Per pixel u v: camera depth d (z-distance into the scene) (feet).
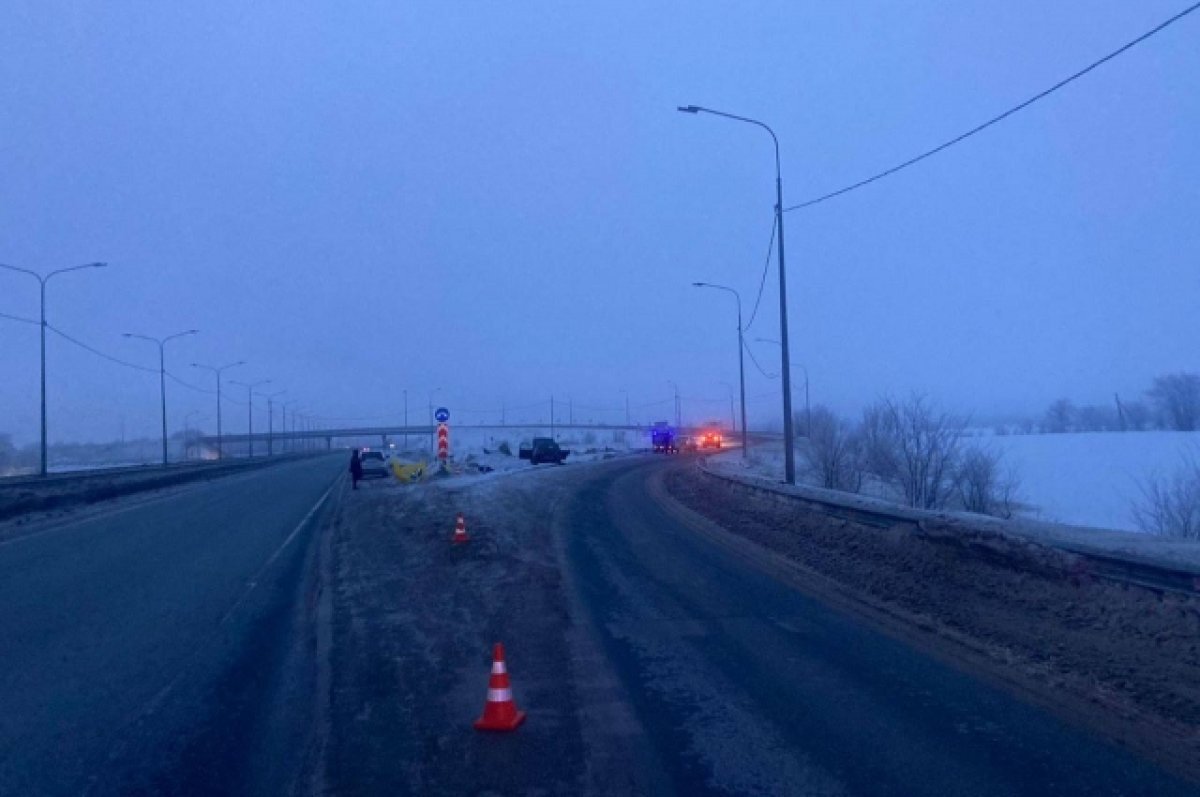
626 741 28.94
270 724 32.94
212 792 26.27
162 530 106.93
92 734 31.83
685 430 496.64
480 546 75.51
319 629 48.26
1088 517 116.88
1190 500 101.14
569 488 149.69
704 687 34.81
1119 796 23.95
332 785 26.08
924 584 54.85
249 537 97.81
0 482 163.94
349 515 115.55
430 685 36.37
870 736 28.84
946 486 144.77
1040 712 30.99
